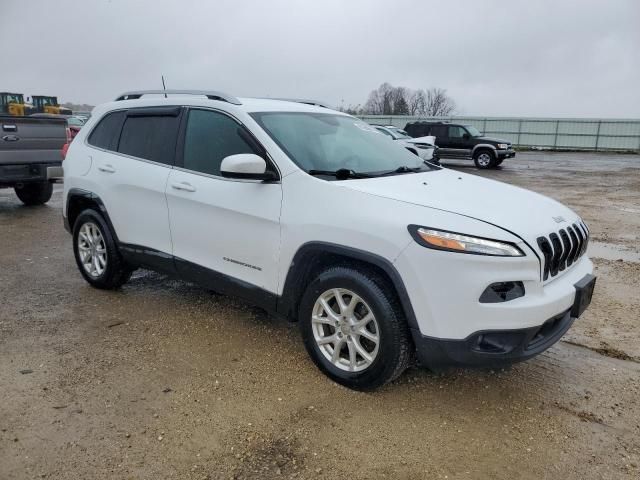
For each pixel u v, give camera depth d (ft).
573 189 49.65
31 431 9.96
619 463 9.45
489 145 75.56
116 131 16.58
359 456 9.46
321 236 11.25
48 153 31.35
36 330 14.35
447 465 9.29
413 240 10.13
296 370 12.40
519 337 9.93
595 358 13.52
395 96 225.97
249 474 8.96
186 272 14.43
